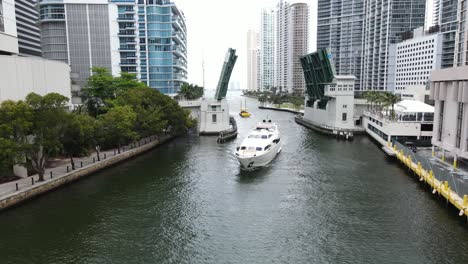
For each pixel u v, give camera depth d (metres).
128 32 132.38
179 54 153.12
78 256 28.05
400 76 181.62
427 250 28.70
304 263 27.20
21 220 34.09
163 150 69.81
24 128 36.50
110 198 40.66
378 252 28.58
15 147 35.50
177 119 79.56
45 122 38.91
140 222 34.38
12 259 27.44
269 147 58.62
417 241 30.16
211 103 91.81
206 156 63.84
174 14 150.50
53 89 50.75
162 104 75.94
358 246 29.58
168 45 137.75
